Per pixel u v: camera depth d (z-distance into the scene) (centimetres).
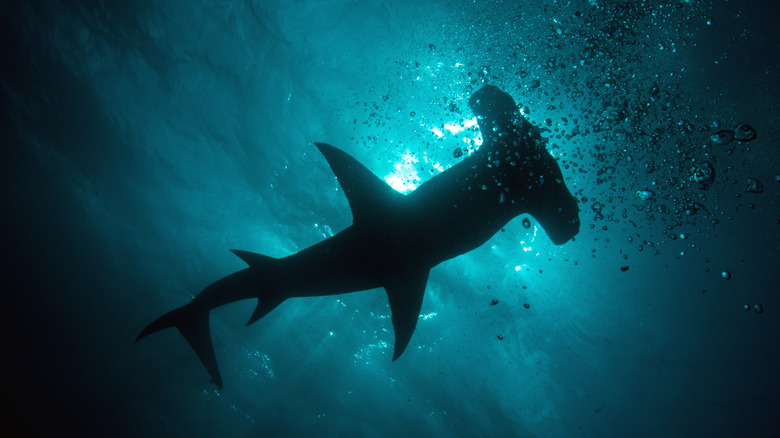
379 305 845
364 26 778
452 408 896
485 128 245
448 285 826
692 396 844
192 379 979
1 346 1006
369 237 255
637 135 602
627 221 831
